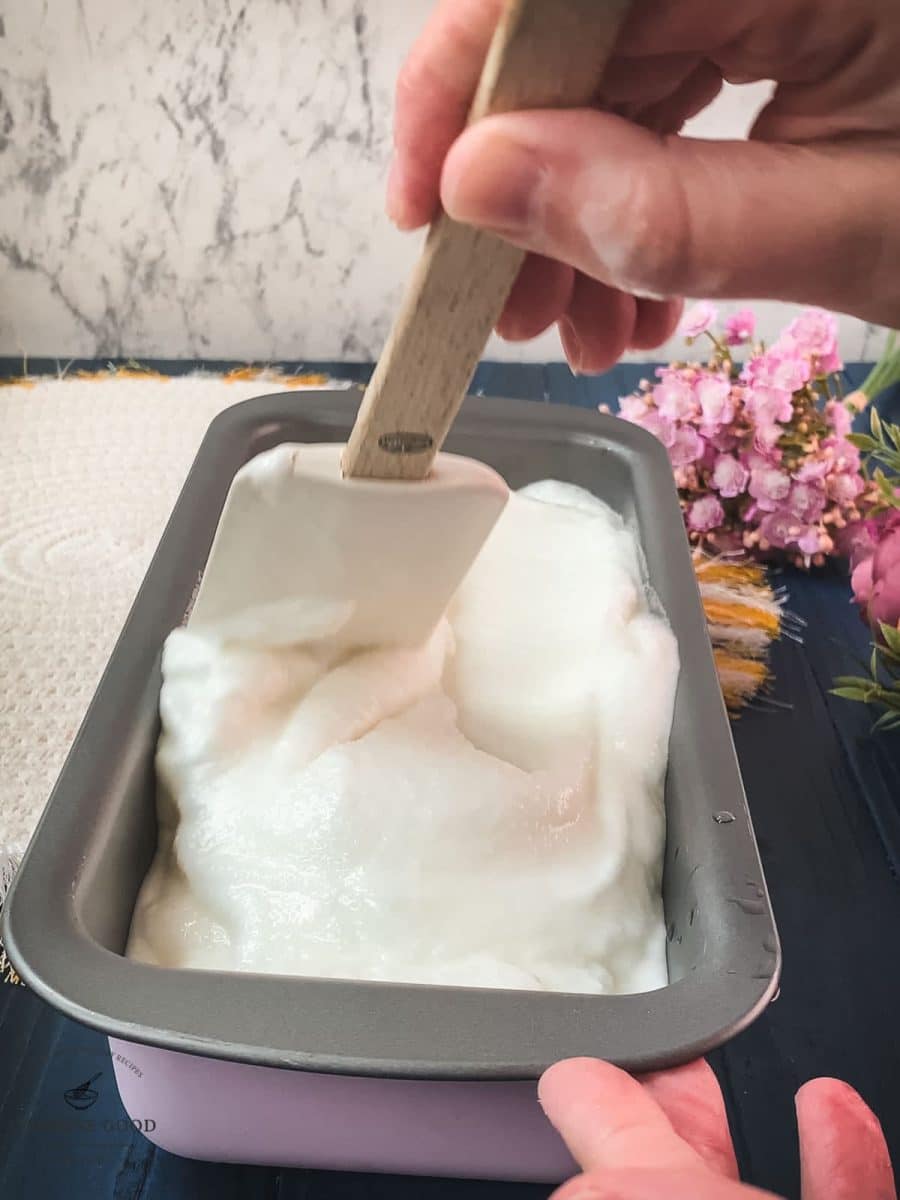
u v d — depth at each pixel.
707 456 0.79
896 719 0.67
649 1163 0.29
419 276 0.36
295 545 0.46
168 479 0.80
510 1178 0.42
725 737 0.49
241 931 0.43
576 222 0.28
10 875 0.51
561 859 0.47
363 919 0.43
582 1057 0.33
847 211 0.29
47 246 0.96
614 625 0.57
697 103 0.42
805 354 0.78
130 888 0.44
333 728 0.49
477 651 0.58
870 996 0.52
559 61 0.28
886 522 0.68
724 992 0.36
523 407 0.69
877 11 0.29
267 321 1.04
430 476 0.45
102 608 0.67
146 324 1.02
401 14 0.86
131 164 0.92
